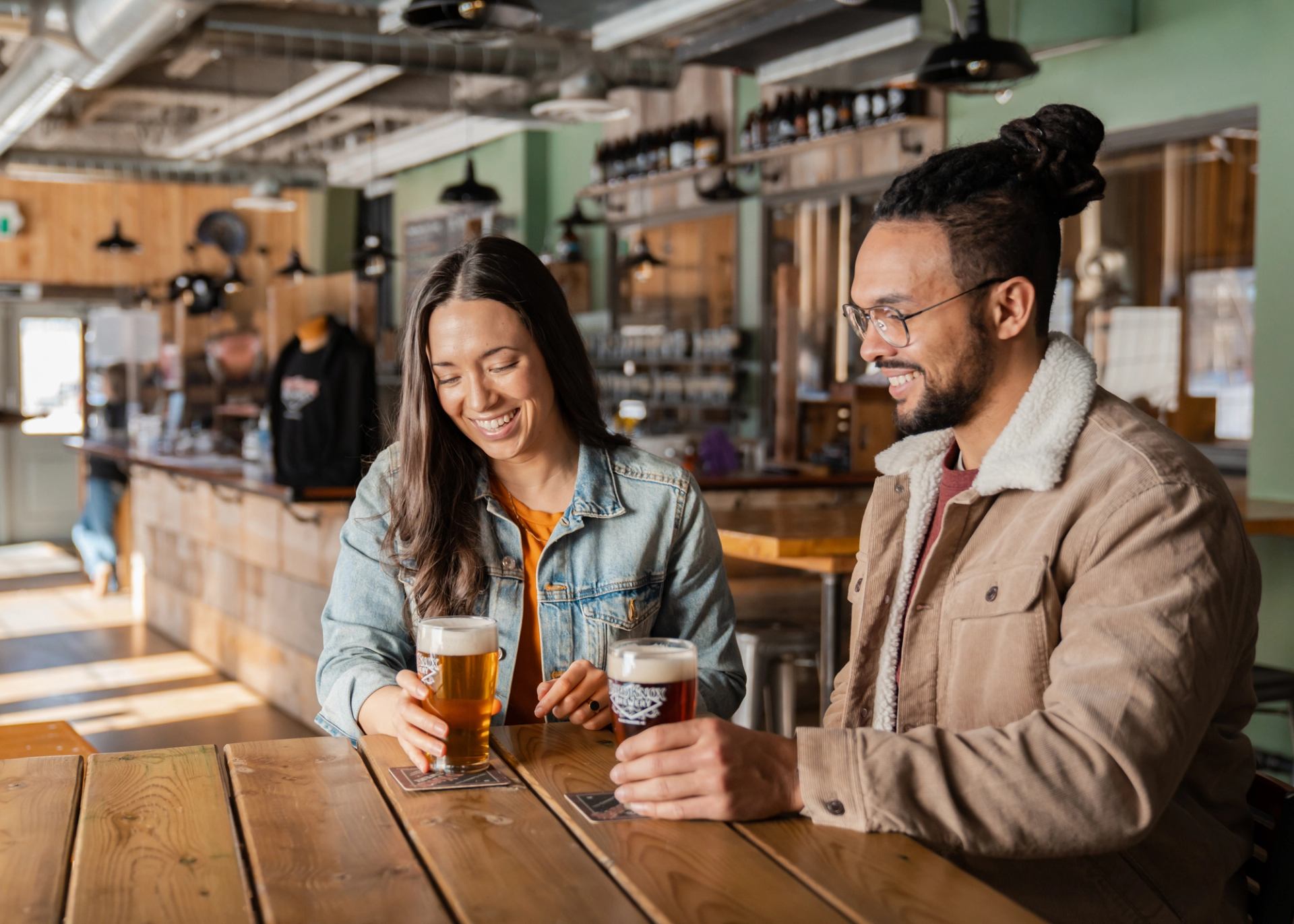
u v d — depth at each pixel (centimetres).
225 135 1033
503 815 130
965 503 154
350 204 1305
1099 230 565
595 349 907
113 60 631
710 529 200
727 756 129
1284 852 149
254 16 706
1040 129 151
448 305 180
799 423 752
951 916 105
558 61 733
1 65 936
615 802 134
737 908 106
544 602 190
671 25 534
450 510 188
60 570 997
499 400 180
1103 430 148
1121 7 516
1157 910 146
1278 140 469
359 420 563
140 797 137
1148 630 131
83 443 876
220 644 649
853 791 126
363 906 107
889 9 471
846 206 727
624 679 135
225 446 801
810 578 455
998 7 495
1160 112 516
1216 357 516
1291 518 400
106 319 967
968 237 149
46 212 1214
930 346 152
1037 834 123
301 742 161
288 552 558
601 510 192
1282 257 468
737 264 818
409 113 1037
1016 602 147
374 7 579
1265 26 471
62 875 114
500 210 1074
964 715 153
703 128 822
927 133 644
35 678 629
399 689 171
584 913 106
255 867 116
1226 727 153
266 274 1304
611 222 951
